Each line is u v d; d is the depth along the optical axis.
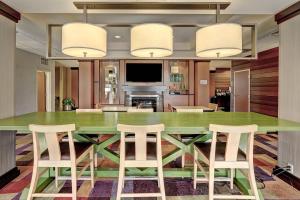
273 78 6.63
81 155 2.58
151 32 2.70
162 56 3.20
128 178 2.80
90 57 3.29
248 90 8.05
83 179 2.90
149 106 7.67
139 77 7.66
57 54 6.97
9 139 3.17
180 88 7.73
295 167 2.97
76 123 2.62
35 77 7.96
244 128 2.24
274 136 6.16
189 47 7.27
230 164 2.35
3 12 2.99
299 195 2.75
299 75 2.86
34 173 2.39
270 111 6.76
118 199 2.35
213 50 2.81
